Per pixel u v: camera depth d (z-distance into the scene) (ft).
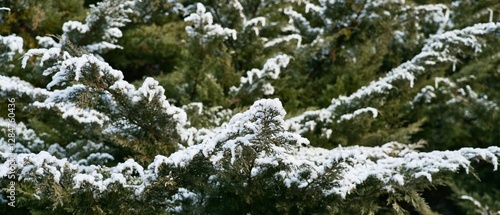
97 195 12.11
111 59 21.39
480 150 12.67
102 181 12.23
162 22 22.90
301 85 21.76
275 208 12.99
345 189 12.28
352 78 21.01
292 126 16.84
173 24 21.58
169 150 14.44
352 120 17.58
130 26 21.33
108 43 18.19
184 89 18.70
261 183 12.64
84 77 12.25
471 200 22.98
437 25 25.20
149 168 12.32
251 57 20.76
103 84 12.72
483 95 22.49
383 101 18.38
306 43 22.93
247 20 21.90
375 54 21.72
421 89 21.04
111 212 12.16
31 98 14.87
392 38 22.58
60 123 15.94
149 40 21.30
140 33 21.15
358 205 12.86
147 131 14.02
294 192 12.59
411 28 22.39
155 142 14.07
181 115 13.66
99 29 17.90
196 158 11.91
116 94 13.01
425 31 25.55
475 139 22.57
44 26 20.15
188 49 18.04
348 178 12.22
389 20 21.49
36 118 16.70
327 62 22.26
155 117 13.58
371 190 12.80
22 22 19.80
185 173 12.18
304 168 12.37
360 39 21.84
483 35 18.75
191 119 16.97
